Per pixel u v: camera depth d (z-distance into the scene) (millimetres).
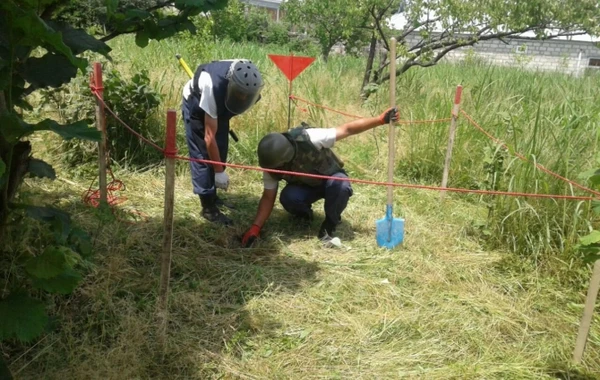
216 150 4543
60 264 2438
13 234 3350
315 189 4762
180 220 4797
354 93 9219
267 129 7023
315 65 11289
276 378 3055
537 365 3305
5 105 2500
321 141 4488
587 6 9461
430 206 5609
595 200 3379
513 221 4754
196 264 4133
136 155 5945
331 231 4746
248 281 3971
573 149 5277
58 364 2977
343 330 3512
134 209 4941
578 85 10320
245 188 5824
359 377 3102
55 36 2090
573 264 4348
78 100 5812
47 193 4914
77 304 3400
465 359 3322
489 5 9406
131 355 3057
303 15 13773
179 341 3258
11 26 2197
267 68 9695
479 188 5789
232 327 3439
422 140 6641
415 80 9844
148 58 8773
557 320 3795
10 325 2381
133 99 5824
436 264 4430
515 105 7691
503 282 4238
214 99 4414
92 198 4855
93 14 6688
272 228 4922
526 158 4949
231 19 18000
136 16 2725
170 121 2986
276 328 3484
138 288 3697
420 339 3479
